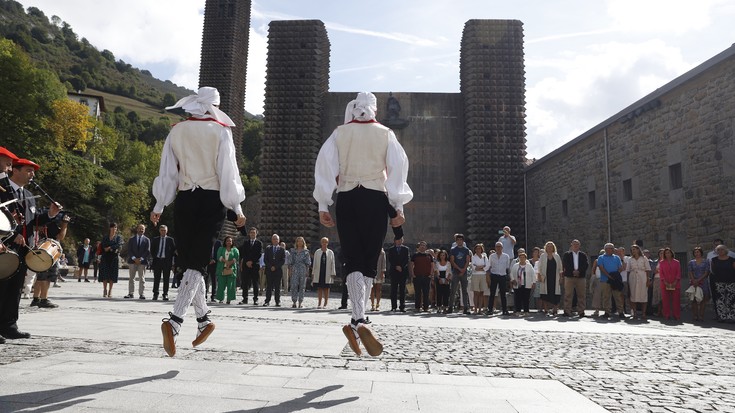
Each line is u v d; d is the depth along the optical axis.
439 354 5.65
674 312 13.41
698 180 15.92
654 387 4.08
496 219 30.03
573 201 24.61
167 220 64.25
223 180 4.11
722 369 5.21
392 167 4.11
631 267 13.73
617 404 3.40
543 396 3.53
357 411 2.88
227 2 74.56
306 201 30.59
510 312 14.82
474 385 3.85
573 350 6.44
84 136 67.44
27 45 165.88
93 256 27.66
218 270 14.62
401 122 32.06
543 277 14.11
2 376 3.45
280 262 14.20
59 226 6.34
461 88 33.66
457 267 13.95
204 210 4.07
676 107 17.03
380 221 4.00
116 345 5.06
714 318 13.30
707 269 13.16
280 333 6.96
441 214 31.66
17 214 5.83
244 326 7.86
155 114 170.38
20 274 5.51
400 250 13.93
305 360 4.69
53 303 10.60
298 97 31.83
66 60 178.62
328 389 3.45
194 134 4.12
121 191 60.38
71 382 3.30
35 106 53.81
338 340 6.34
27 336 5.52
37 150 53.94
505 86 31.22
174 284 20.17
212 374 3.76
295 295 14.02
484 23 31.75
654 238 18.20
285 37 32.53
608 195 21.28
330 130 32.69
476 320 11.54
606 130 21.55
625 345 7.20
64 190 54.19
